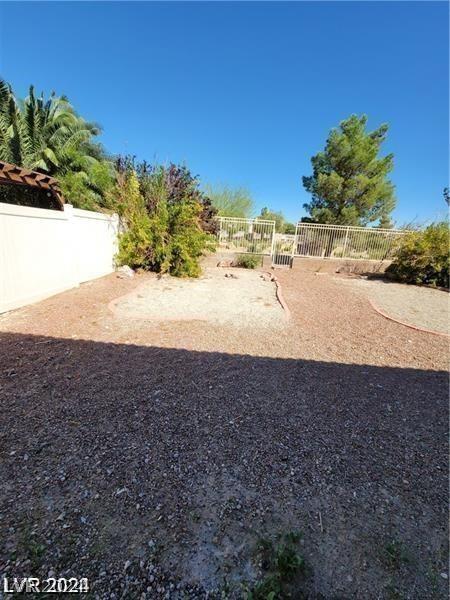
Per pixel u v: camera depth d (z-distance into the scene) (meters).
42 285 5.76
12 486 1.83
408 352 4.48
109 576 1.38
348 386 3.36
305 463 2.18
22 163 13.29
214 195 22.69
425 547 1.60
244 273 11.30
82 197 12.25
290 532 1.63
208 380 3.26
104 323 4.79
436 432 2.63
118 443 2.26
